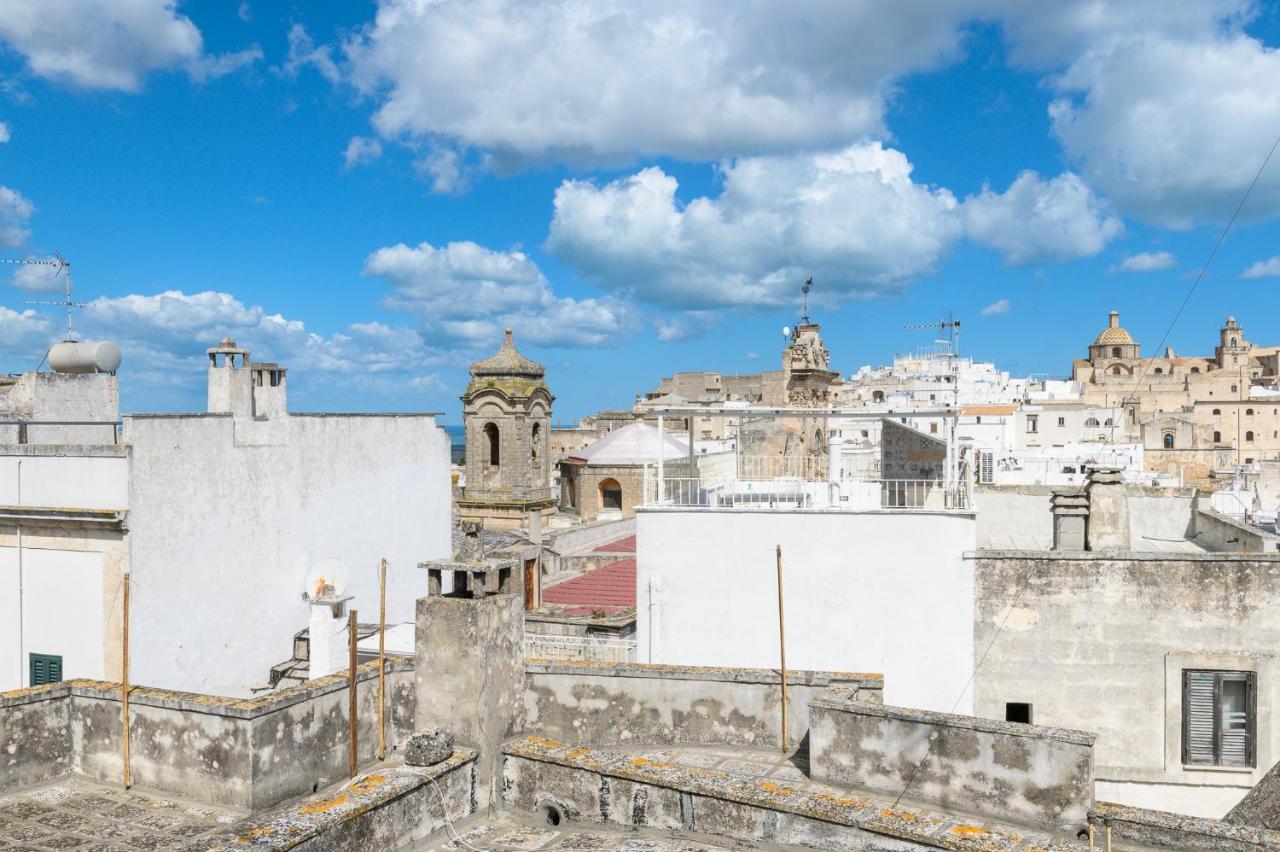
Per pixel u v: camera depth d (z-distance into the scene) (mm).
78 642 19891
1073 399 130000
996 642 18906
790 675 14383
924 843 9625
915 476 24797
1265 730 17828
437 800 10289
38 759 13367
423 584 28797
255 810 12461
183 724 12953
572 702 15016
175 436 20609
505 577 11758
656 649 20266
